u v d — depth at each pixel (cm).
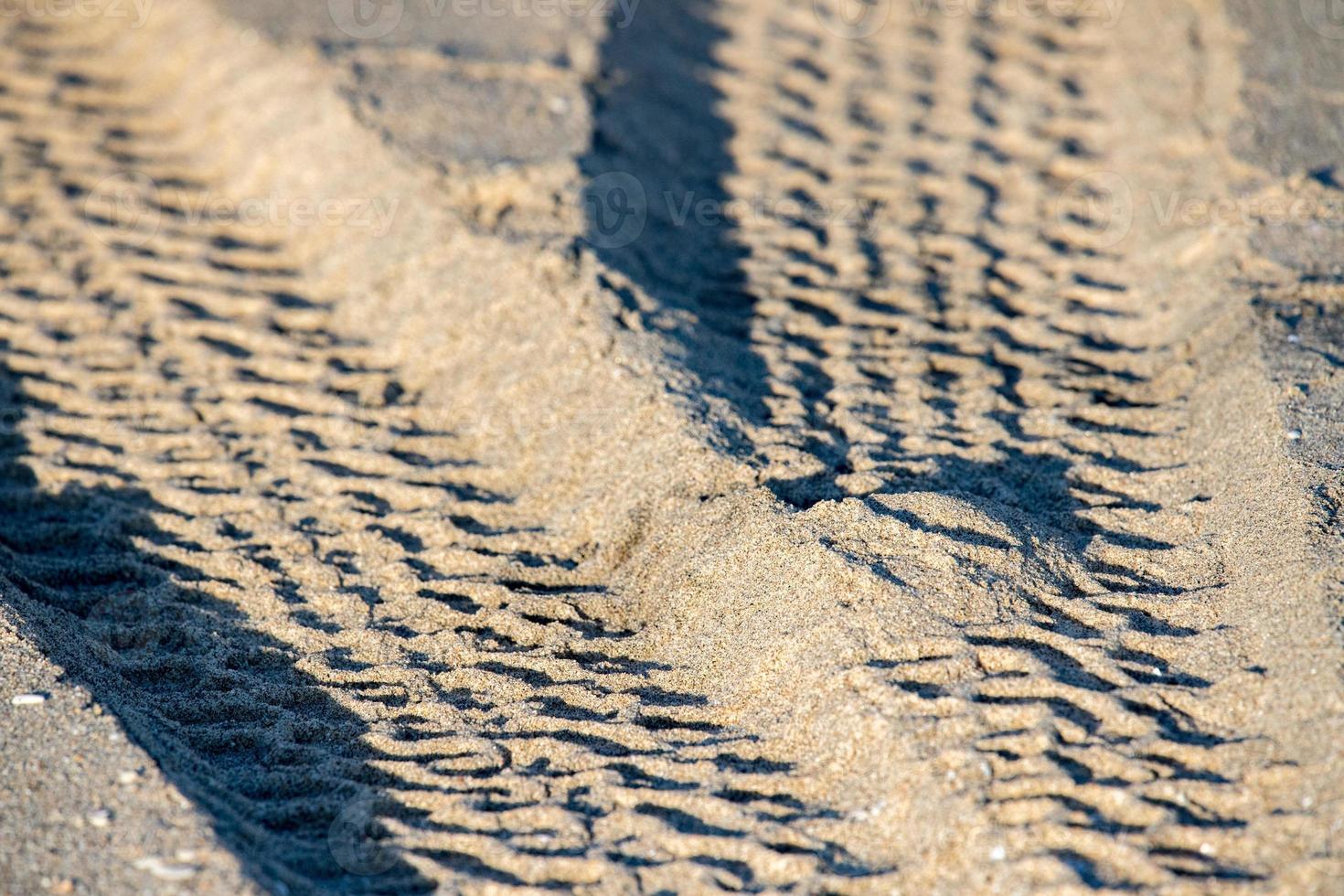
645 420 1238
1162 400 1343
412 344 1467
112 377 1438
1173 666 939
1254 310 1370
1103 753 858
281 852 848
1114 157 1855
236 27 2033
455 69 1903
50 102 1973
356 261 1596
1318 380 1222
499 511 1223
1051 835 802
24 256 1636
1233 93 1838
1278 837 789
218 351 1480
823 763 887
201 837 810
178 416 1380
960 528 1063
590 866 827
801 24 2250
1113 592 1021
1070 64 2108
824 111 2005
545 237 1515
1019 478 1216
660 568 1109
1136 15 2186
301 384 1426
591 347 1338
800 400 1326
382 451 1315
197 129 1931
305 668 1041
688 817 867
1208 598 999
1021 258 1648
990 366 1427
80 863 788
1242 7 2062
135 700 995
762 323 1501
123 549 1198
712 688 987
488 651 1052
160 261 1642
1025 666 931
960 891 781
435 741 957
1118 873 779
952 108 2005
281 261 1653
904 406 1338
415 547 1188
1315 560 973
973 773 843
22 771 854
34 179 1784
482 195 1609
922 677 920
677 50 2122
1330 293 1394
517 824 871
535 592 1114
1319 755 828
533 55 1945
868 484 1174
